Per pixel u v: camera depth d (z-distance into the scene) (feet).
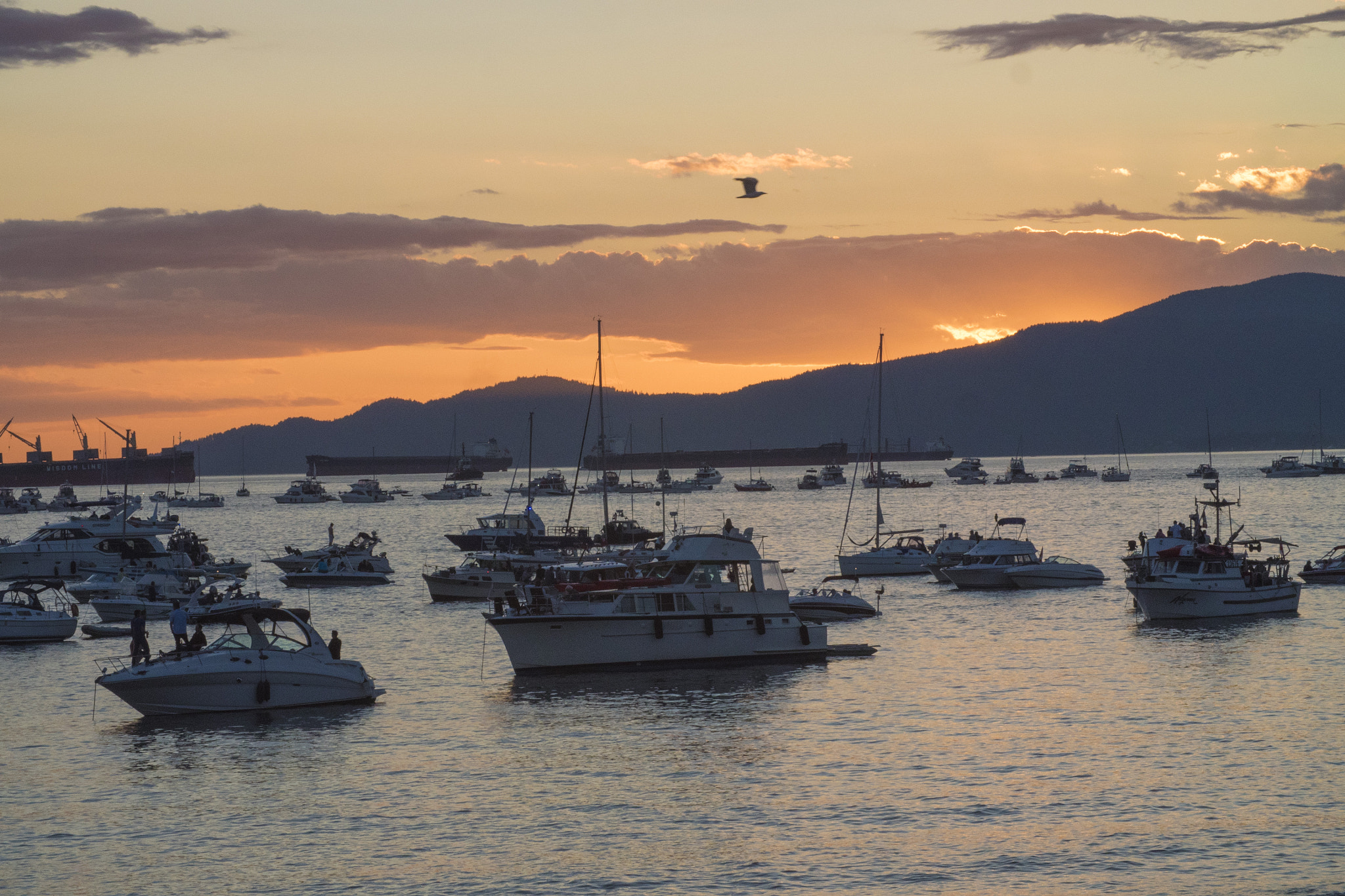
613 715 205.26
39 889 128.36
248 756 179.73
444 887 127.34
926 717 197.98
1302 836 136.87
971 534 495.41
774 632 255.91
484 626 333.21
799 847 136.77
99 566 485.97
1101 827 141.38
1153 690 215.92
